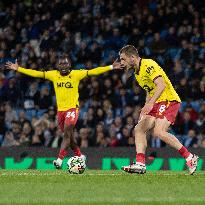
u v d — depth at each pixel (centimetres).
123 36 6606
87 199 2400
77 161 3478
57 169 3947
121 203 2306
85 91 5959
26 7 6988
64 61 3856
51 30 6694
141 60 3200
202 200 2383
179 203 2311
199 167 4912
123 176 3083
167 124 3253
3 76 6259
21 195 2495
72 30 6725
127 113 5550
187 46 6297
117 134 5441
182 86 5878
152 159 4981
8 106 5972
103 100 5903
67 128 3862
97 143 5419
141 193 2547
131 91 5912
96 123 5659
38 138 5541
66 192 2566
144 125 3253
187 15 6662
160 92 3125
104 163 5019
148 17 6662
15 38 6769
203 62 6200
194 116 5616
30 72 3850
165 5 6725
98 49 6406
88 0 6938
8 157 5103
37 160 5075
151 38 6544
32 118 5706
